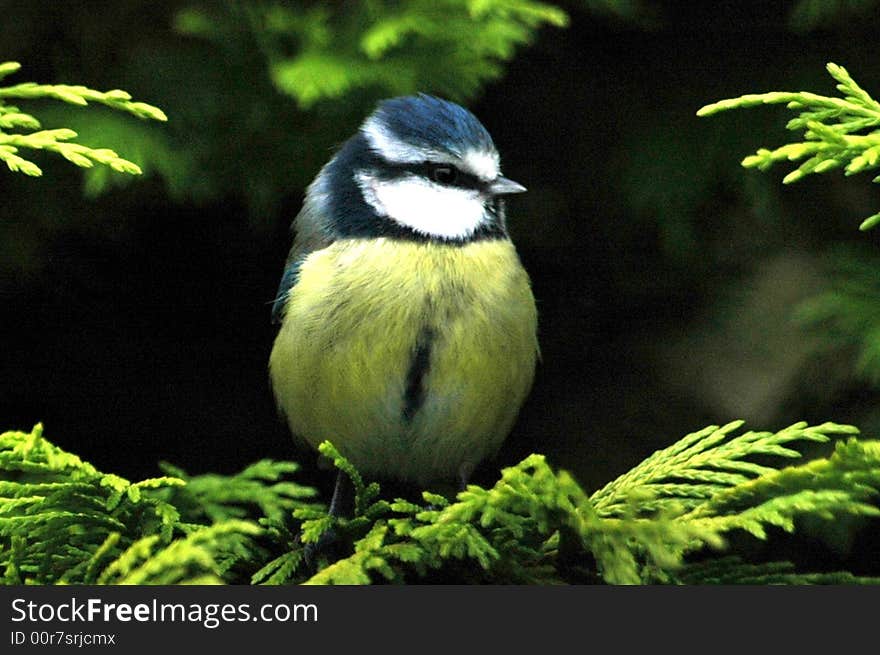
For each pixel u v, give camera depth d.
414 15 9.79
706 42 10.83
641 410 11.32
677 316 11.26
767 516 4.91
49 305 11.65
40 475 6.07
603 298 11.52
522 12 9.54
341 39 10.05
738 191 10.55
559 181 11.40
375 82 9.59
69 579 5.52
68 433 11.83
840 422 10.30
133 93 10.29
